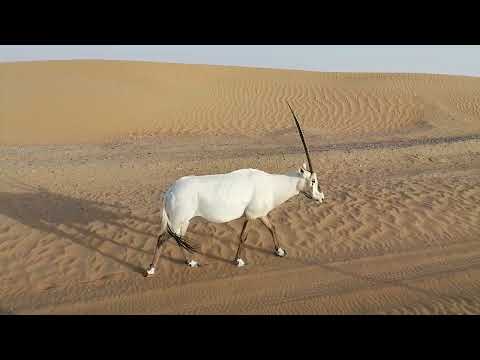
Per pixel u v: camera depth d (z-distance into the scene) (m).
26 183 11.59
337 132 26.34
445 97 33.75
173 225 5.76
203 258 6.52
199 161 15.12
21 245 6.93
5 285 5.81
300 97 33.94
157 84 34.59
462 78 39.16
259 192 5.97
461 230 7.17
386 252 6.53
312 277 5.87
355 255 6.47
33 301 5.40
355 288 5.53
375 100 32.22
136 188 10.93
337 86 36.31
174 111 30.08
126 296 5.50
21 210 8.72
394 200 8.52
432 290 5.42
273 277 5.91
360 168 13.03
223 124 28.41
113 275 6.07
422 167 12.81
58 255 6.62
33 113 26.09
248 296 5.44
